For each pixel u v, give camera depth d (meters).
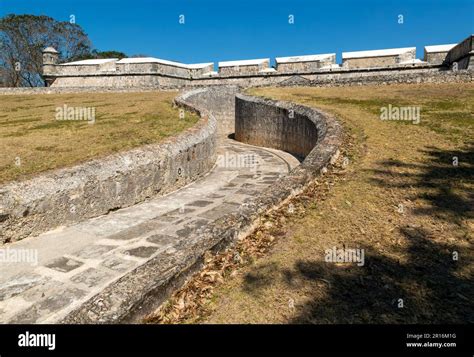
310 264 3.50
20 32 47.91
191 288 3.17
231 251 3.81
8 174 6.56
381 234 4.02
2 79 49.59
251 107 17.36
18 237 5.39
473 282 3.05
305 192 5.46
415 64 30.36
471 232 3.89
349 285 3.12
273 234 4.22
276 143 15.54
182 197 8.18
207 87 23.73
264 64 37.50
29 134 11.00
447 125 9.14
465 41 25.77
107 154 7.95
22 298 3.92
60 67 41.00
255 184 9.52
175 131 10.75
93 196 6.53
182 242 3.76
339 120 10.66
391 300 2.88
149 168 7.80
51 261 4.82
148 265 3.24
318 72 33.38
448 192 4.99
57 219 5.90
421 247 3.68
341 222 4.40
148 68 37.75
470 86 16.25
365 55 33.31
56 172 6.23
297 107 13.71
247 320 2.76
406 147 7.46
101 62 40.62
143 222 6.41
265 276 3.35
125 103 19.67
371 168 6.29
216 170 11.38
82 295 3.98
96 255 5.01
